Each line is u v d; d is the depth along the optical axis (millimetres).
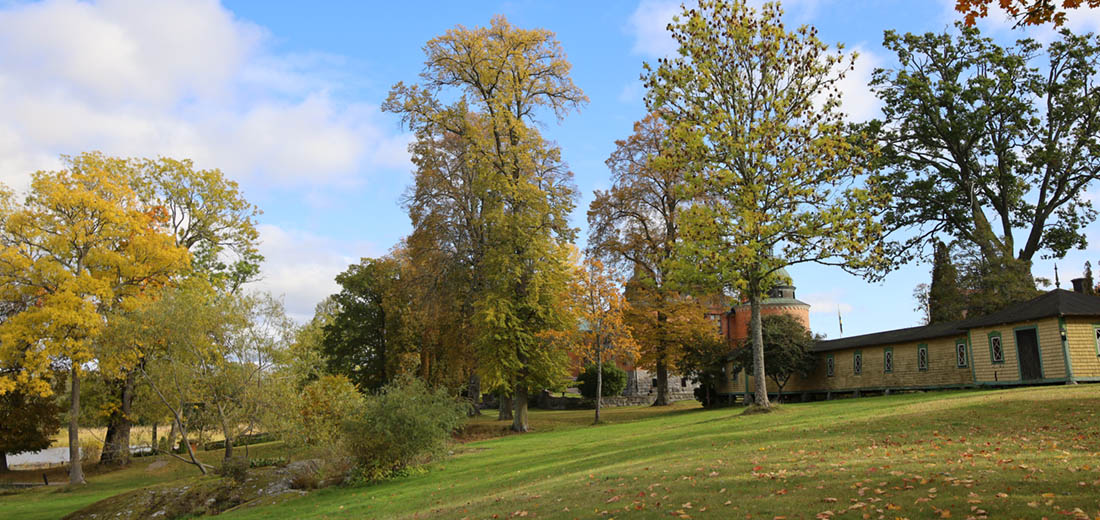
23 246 34438
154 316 28812
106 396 39781
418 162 44000
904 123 45719
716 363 45469
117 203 36469
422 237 42688
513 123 39156
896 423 18500
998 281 38656
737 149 27156
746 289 28891
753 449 16500
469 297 41594
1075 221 44188
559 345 40031
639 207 48062
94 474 37312
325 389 27984
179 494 23594
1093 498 8727
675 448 18844
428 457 23031
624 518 10562
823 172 26938
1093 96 42406
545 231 40062
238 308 28344
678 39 28969
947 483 10273
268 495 22562
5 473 40312
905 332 39688
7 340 31812
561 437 30562
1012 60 42438
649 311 47250
